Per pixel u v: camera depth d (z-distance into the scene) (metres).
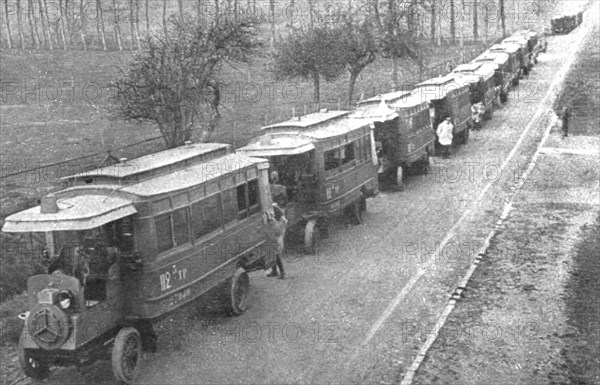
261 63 54.66
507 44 51.69
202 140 26.20
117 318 11.79
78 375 12.13
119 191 12.00
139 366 12.00
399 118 25.81
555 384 11.49
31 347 11.19
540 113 40.22
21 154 26.67
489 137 35.09
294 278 17.03
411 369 12.01
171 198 12.51
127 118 23.88
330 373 11.91
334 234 20.95
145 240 11.90
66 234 12.13
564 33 73.31
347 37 37.66
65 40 63.69
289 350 12.88
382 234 20.69
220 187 14.10
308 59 36.66
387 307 14.91
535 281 16.31
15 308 14.80
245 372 12.02
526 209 22.62
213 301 14.84
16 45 64.75
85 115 36.75
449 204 23.80
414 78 50.19
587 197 23.64
